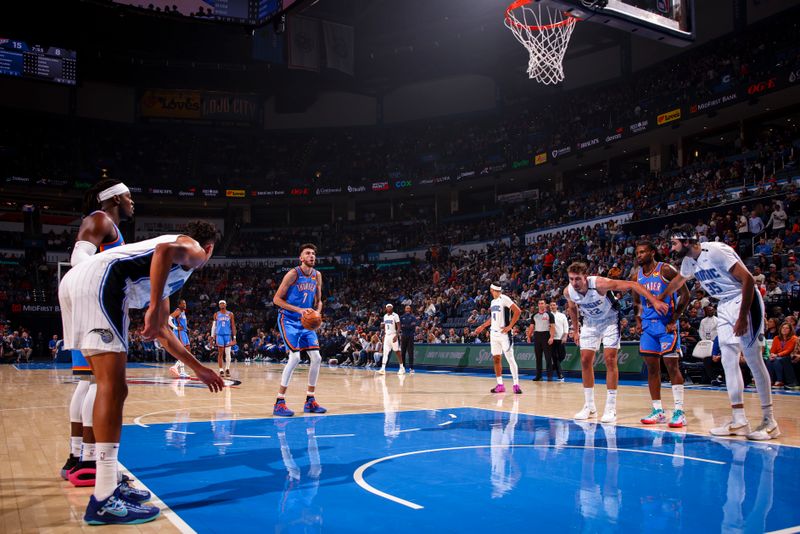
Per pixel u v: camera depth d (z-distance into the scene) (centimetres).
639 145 2700
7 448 474
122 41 2983
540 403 809
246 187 3541
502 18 2838
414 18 2945
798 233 1480
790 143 1992
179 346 329
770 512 290
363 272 3195
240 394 949
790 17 2145
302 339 691
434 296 2488
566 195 2864
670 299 596
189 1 1177
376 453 442
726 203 1758
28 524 278
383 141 3597
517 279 2155
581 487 339
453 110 3422
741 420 523
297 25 2770
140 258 313
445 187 3388
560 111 2945
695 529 264
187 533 262
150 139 3575
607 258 1888
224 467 394
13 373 1556
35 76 2797
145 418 644
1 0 2597
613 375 620
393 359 1989
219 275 3416
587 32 2692
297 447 467
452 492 329
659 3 959
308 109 3650
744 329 499
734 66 2153
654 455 433
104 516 274
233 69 3319
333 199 3662
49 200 3494
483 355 1675
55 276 3192
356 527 269
